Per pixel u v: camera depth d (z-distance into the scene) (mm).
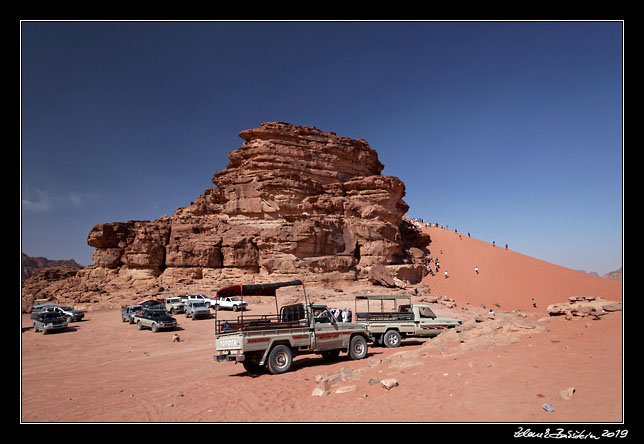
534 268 67250
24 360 19469
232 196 60688
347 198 62812
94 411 9328
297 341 13273
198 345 23297
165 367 16594
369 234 56875
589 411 6352
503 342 12008
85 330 28656
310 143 66125
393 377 9969
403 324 18016
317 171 65125
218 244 54188
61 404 10320
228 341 12758
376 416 7305
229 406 9086
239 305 36531
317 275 49844
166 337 25922
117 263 55812
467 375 9211
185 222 58938
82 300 44469
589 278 65375
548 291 58500
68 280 56969
